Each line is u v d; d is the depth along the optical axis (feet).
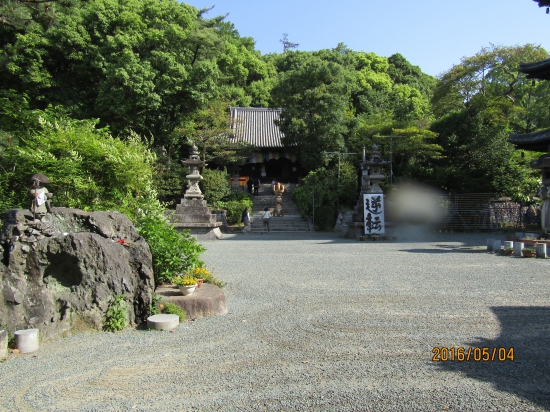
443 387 13.93
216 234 64.69
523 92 91.25
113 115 79.41
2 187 32.01
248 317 21.90
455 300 24.85
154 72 77.71
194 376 15.06
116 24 77.61
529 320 20.92
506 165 75.92
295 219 83.10
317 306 23.94
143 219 27.50
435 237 64.18
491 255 43.62
